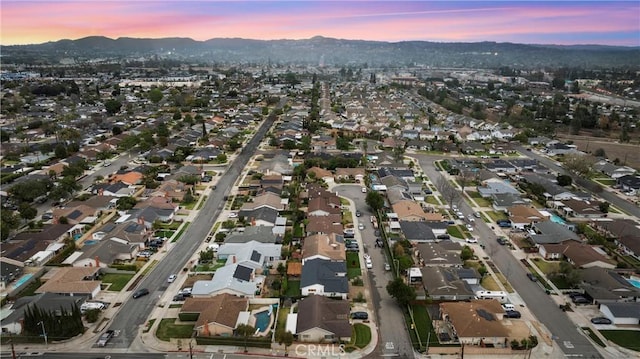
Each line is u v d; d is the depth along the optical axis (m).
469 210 117.88
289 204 119.19
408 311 72.56
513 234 102.69
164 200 115.88
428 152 180.75
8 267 81.94
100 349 63.78
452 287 76.69
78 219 105.31
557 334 67.50
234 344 64.88
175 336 66.56
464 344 64.75
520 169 153.25
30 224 104.00
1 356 62.31
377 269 87.12
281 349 64.00
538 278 83.56
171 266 86.62
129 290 78.44
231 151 175.00
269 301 75.00
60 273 80.44
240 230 102.19
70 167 139.88
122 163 157.75
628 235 97.44
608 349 64.31
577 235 101.50
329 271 81.44
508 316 71.44
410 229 100.06
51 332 65.31
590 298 76.00
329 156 165.75
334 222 103.88
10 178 132.00
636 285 80.56
